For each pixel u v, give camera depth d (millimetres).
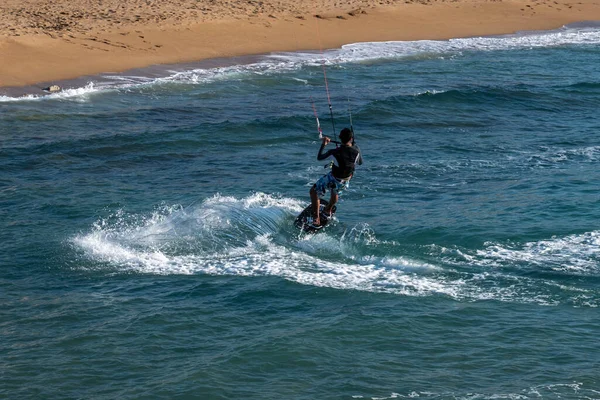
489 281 24469
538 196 33094
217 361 19609
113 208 31828
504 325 21484
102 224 29922
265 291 23797
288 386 18500
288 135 45312
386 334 20969
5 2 77875
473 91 55188
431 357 19828
